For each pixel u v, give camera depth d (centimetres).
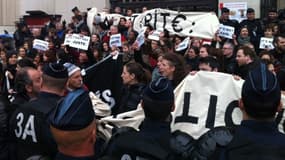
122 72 495
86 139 246
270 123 232
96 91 495
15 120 329
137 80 487
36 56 963
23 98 368
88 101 247
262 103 227
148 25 1085
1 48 1092
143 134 268
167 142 267
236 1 1461
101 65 496
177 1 1658
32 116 314
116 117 372
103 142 345
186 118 348
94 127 250
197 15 1043
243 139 230
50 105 313
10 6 1942
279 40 809
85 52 880
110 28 1177
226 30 977
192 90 356
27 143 318
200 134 341
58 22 1538
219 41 1001
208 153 283
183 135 305
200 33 1030
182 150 295
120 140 271
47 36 1408
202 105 350
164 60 452
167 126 271
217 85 353
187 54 809
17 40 1567
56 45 1241
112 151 273
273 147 224
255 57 615
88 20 1364
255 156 224
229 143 238
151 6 1716
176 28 1057
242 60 615
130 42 1055
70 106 244
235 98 348
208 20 1030
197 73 359
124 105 473
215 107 347
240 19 1295
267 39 898
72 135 241
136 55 799
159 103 265
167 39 934
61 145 246
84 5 1823
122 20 1241
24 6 1916
